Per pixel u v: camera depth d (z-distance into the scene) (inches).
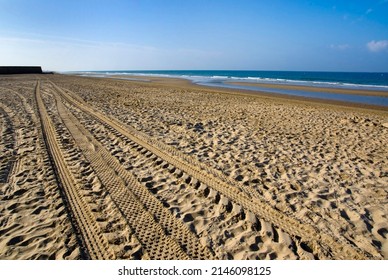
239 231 134.9
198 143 271.4
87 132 306.3
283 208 153.8
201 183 182.5
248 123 366.6
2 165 209.8
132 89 855.1
